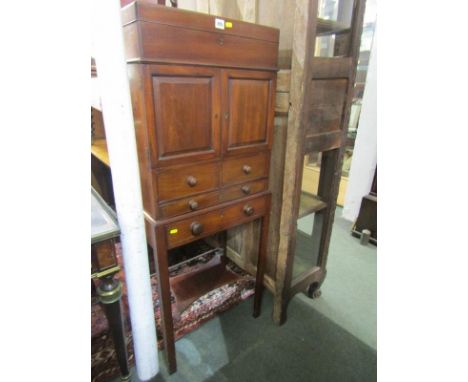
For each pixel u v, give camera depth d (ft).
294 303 5.44
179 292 5.15
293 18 3.62
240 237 5.74
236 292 5.31
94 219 2.96
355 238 7.66
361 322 5.03
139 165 3.12
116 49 2.38
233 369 4.15
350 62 3.97
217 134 3.27
